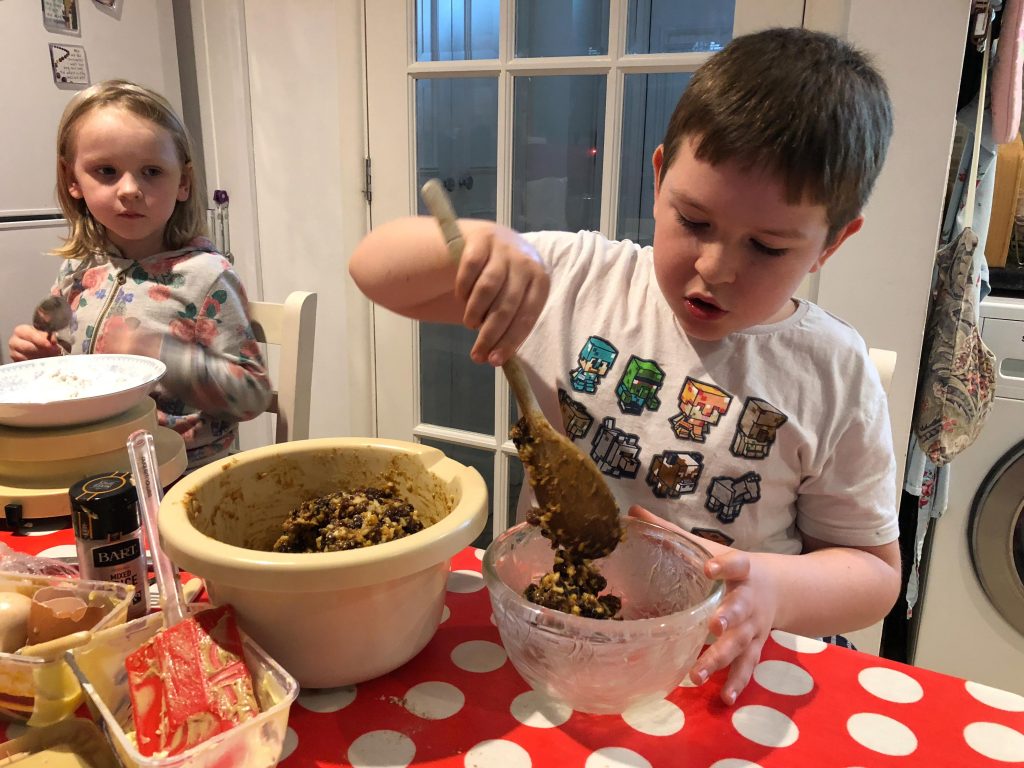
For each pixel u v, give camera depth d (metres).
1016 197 1.45
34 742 0.46
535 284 0.58
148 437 0.56
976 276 1.27
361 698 0.52
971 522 1.43
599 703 0.50
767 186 0.60
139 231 1.38
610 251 0.92
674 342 0.84
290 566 0.46
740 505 0.80
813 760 0.48
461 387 1.78
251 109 1.94
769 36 0.69
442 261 0.66
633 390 0.84
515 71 1.50
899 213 1.20
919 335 1.24
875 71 0.72
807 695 0.54
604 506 0.55
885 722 0.51
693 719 0.51
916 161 1.18
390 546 0.48
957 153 1.31
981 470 1.41
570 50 1.45
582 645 0.47
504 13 1.48
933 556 1.48
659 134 1.42
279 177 1.95
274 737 0.44
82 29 1.66
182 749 0.43
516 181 1.58
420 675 0.55
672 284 0.69
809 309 0.84
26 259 1.62
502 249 0.58
